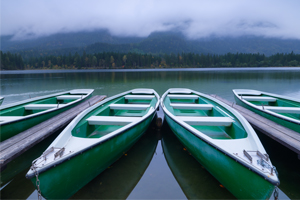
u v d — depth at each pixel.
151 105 6.26
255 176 2.46
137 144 5.14
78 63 108.25
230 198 3.03
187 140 3.93
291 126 4.68
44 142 5.21
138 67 110.75
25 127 4.95
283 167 3.96
